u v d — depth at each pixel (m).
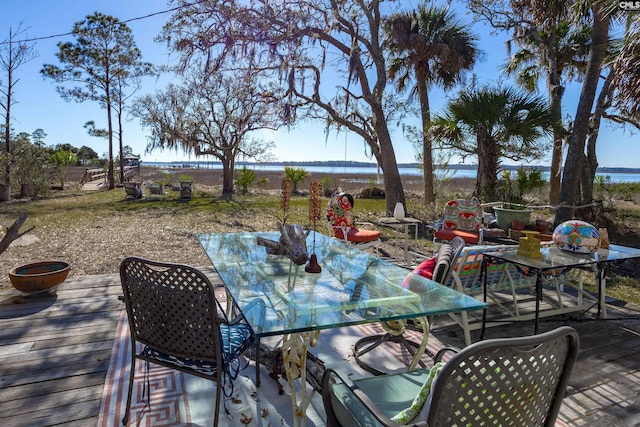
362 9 9.33
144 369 2.26
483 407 1.01
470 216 5.30
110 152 18.05
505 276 3.12
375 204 12.77
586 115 6.53
